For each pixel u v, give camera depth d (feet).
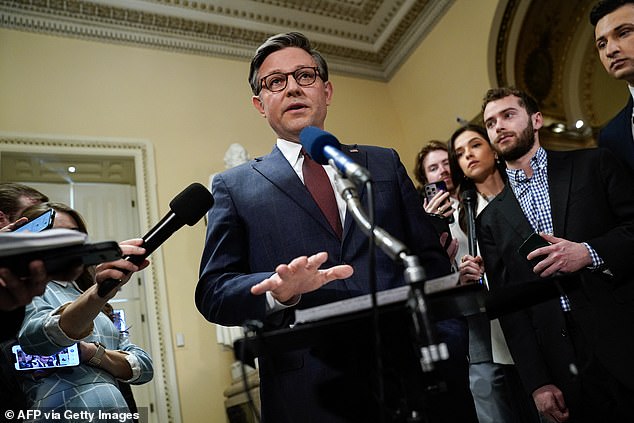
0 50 14.49
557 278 3.15
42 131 14.08
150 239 3.73
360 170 2.79
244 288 3.51
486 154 8.11
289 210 4.25
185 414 12.60
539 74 17.67
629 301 5.06
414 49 19.94
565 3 17.06
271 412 3.59
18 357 4.51
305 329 2.52
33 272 2.89
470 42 17.46
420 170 10.46
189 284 14.07
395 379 2.77
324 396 3.14
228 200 4.48
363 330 2.72
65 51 15.37
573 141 18.11
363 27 20.18
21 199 5.75
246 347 2.57
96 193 15.14
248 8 18.02
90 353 4.91
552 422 6.39
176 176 15.30
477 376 7.18
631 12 6.74
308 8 18.86
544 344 5.49
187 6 17.12
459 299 2.69
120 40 16.35
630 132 6.89
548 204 6.25
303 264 2.91
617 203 5.65
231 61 17.94
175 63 16.92
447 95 18.33
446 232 7.16
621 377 4.77
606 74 17.83
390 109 20.68
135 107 15.64
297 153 4.72
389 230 4.18
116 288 3.88
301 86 4.80
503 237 6.35
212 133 16.37
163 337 13.14
